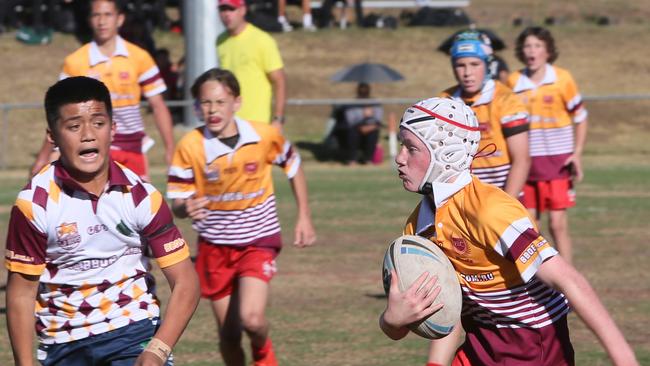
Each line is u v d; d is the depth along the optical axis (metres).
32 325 15.86
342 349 26.19
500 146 26.02
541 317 15.29
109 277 16.06
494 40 54.03
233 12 35.47
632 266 37.00
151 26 104.62
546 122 34.47
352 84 96.50
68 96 15.12
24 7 107.38
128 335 16.22
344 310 30.66
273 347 26.42
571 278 14.21
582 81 98.06
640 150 78.25
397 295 14.97
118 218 15.74
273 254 24.09
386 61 103.94
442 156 15.22
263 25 110.19
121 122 31.77
